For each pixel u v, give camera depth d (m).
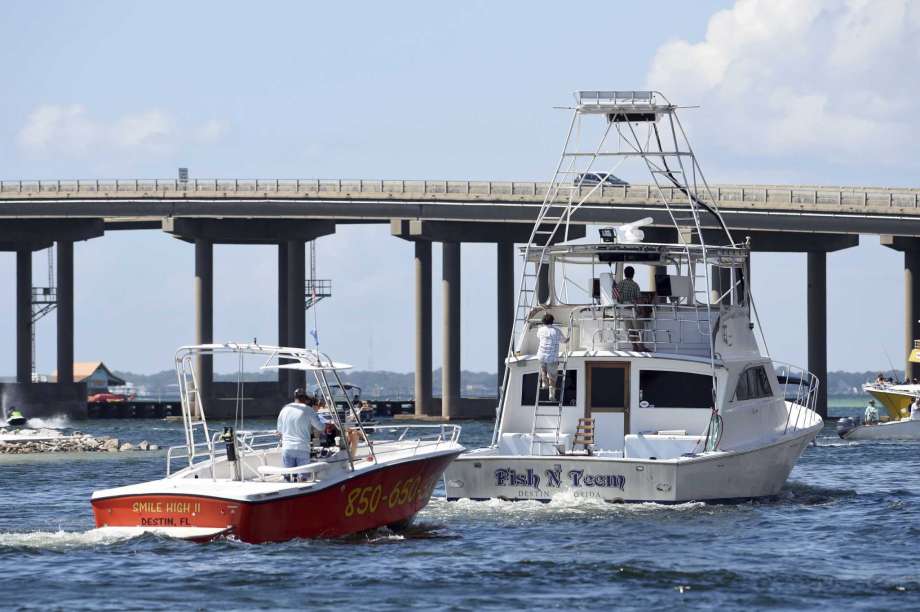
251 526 73.56
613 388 98.94
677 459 91.25
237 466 78.88
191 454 79.50
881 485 123.94
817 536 84.75
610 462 91.88
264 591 65.50
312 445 81.25
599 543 80.81
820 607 63.44
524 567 72.06
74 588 66.00
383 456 83.88
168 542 74.62
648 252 103.00
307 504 75.62
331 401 78.75
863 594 66.25
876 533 86.12
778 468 101.81
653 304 101.38
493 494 93.88
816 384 111.81
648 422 98.44
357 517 78.88
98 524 76.38
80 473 149.12
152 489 74.88
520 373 100.38
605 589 67.06
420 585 67.38
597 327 100.88
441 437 89.88
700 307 100.94
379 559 73.75
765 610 62.81
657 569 71.94
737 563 74.81
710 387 97.75
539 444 98.06
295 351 78.25
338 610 62.09
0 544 75.81
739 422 99.50
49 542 76.25
